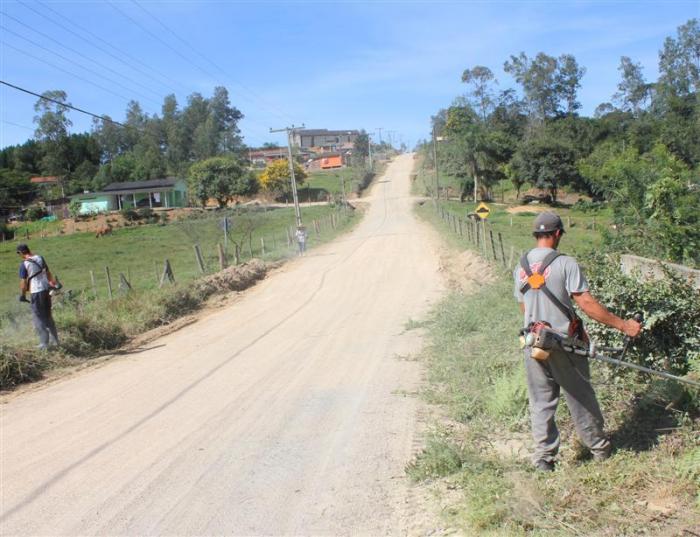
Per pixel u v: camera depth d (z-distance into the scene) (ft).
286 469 16.58
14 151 412.57
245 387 25.21
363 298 49.85
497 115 355.97
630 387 17.84
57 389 27.66
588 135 278.26
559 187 234.79
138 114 429.79
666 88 231.50
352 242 122.21
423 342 31.40
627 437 15.47
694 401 15.89
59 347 33.50
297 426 19.98
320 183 361.10
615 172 43.73
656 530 11.50
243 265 75.41
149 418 21.93
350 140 597.52
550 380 14.47
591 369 19.10
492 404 18.92
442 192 281.95
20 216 265.13
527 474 14.34
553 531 11.82
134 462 17.81
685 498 12.36
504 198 264.52
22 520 14.62
